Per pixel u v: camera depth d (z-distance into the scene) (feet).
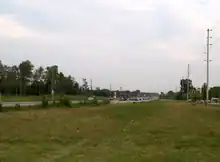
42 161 51.85
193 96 260.21
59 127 86.89
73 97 286.66
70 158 54.03
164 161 51.88
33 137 74.02
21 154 56.90
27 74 328.49
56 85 326.24
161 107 118.11
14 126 85.35
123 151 59.77
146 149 61.72
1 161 51.37
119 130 83.87
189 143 67.36
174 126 85.97
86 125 90.68
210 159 53.47
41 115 106.52
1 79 308.60
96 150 61.16
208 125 86.63
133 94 538.88
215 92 353.31
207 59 195.62
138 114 106.01
